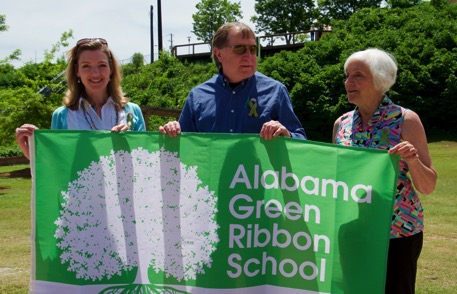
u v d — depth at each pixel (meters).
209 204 3.41
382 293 3.26
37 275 3.36
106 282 3.38
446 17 31.77
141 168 3.42
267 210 3.41
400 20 32.53
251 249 3.41
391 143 3.34
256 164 3.40
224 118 3.58
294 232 3.39
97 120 3.69
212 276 3.41
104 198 3.40
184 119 3.71
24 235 8.85
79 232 3.38
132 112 3.82
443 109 26.22
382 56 3.38
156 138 3.42
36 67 23.00
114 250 3.39
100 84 3.62
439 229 8.66
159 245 3.41
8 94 20.69
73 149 3.39
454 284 5.86
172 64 39.16
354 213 3.31
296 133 3.58
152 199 3.42
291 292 3.39
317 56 30.38
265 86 3.61
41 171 3.38
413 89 26.52
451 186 12.78
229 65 3.54
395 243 3.36
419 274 6.26
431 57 27.30
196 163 3.42
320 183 3.36
